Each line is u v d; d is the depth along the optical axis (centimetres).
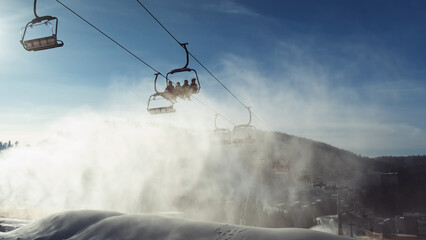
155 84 1897
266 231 3953
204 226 4319
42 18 1224
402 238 12875
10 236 4972
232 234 3941
